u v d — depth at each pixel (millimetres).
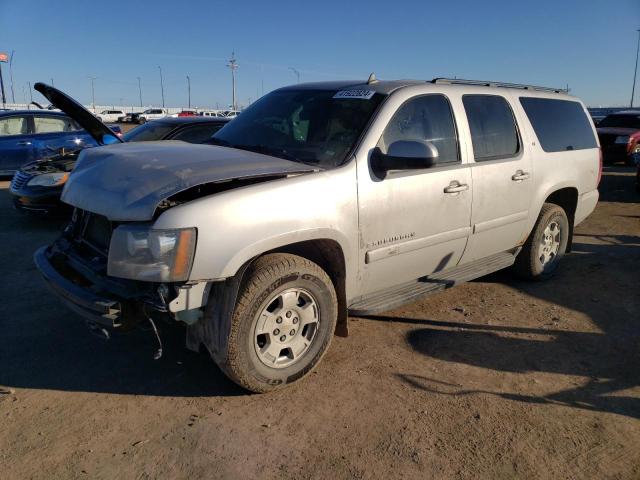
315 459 2857
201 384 3576
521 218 5094
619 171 15586
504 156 4844
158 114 58312
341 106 4062
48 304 4859
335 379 3672
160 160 3391
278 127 4199
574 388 3643
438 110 4312
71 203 3496
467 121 4516
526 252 5504
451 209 4273
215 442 2975
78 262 3523
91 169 3543
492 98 4887
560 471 2824
